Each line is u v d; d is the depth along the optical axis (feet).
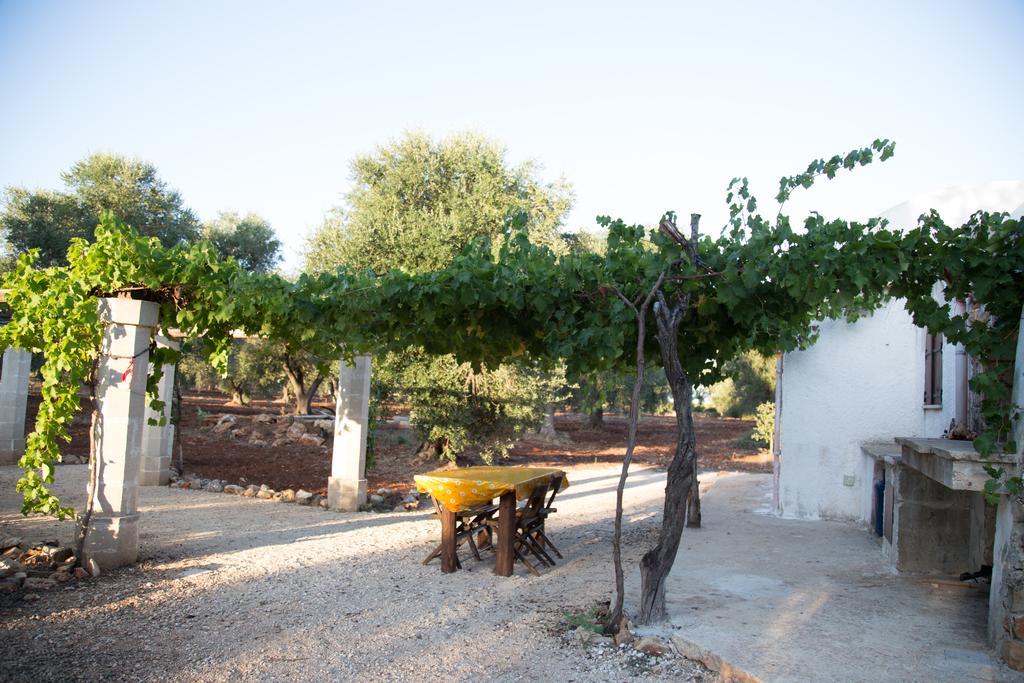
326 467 52.85
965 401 26.09
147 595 21.42
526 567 25.68
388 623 19.39
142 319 24.35
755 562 25.67
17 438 47.67
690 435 18.61
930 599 20.77
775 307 19.76
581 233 73.77
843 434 34.71
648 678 15.66
